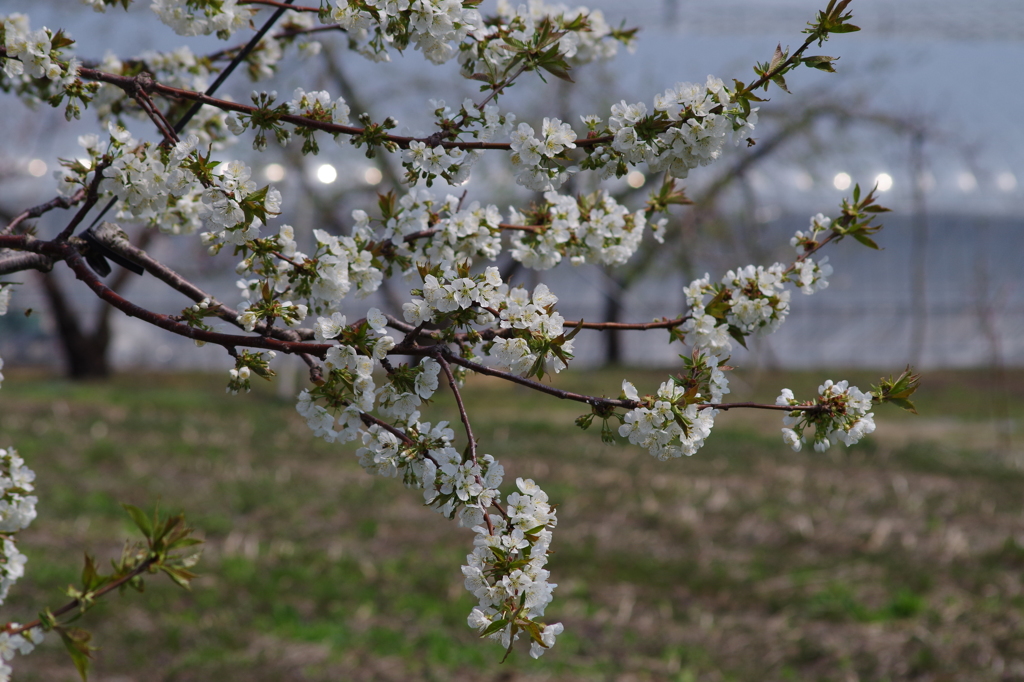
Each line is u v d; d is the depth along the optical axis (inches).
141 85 74.9
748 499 359.9
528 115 759.7
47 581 241.8
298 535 304.0
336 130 71.3
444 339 68.2
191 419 533.6
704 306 79.0
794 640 225.0
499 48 83.1
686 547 300.7
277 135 72.4
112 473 381.4
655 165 68.6
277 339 70.8
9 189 821.2
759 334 81.3
